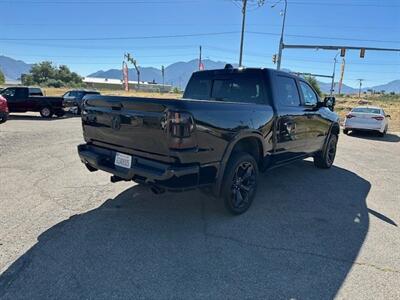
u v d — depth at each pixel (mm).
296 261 3096
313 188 5500
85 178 5562
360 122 13820
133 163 3523
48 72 115750
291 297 2566
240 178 4102
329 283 2764
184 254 3150
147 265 2934
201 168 3379
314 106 5844
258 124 4152
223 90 5113
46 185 5125
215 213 4195
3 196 4570
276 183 5730
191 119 3152
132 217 3977
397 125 20594
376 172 6926
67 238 3379
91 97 4047
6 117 13500
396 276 2900
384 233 3779
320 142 6387
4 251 3082
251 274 2855
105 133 3855
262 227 3832
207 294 2562
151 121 3252
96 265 2900
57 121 15633
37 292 2508
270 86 4633
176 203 4488
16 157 7066
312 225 3943
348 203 4805
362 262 3119
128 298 2482
